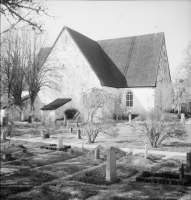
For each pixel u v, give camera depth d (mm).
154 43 46625
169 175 12195
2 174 13125
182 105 38938
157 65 43406
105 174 12758
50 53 45312
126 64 46344
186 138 24422
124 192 10203
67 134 29406
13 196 9914
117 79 44969
